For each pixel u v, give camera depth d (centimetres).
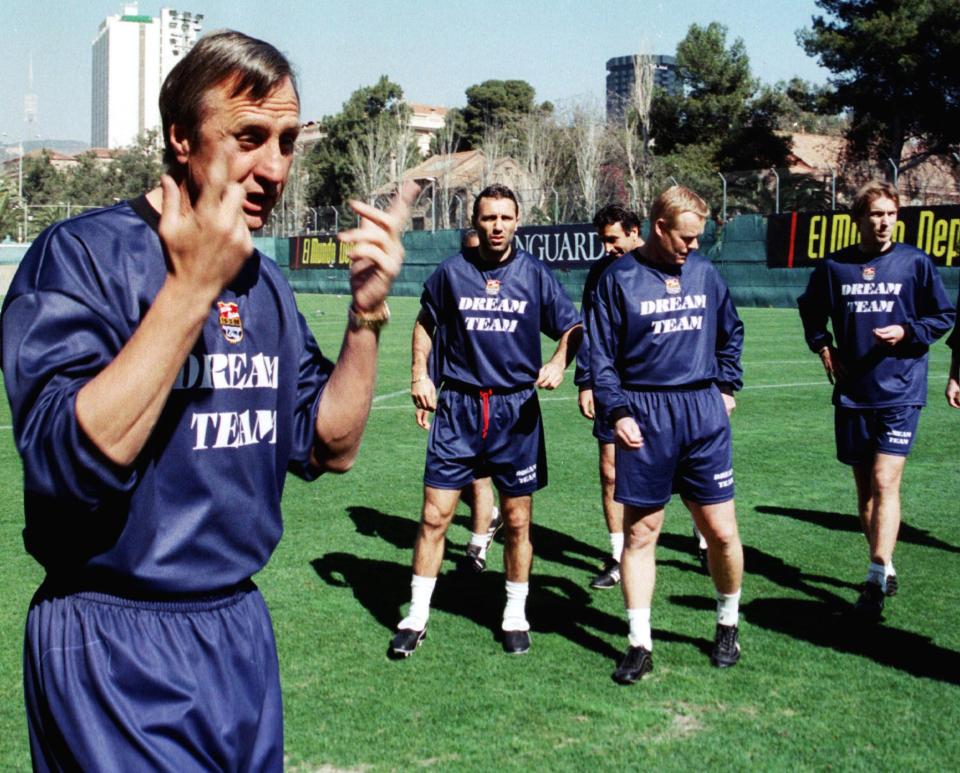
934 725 355
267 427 187
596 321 409
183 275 140
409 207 184
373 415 1073
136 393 139
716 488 406
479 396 436
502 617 473
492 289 441
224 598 185
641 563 404
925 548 584
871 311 502
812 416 1037
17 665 405
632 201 4678
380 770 321
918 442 900
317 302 3322
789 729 351
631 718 360
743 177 3475
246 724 184
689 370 404
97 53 17162
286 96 166
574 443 911
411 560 562
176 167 171
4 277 4128
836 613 475
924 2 3822
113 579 173
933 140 4169
